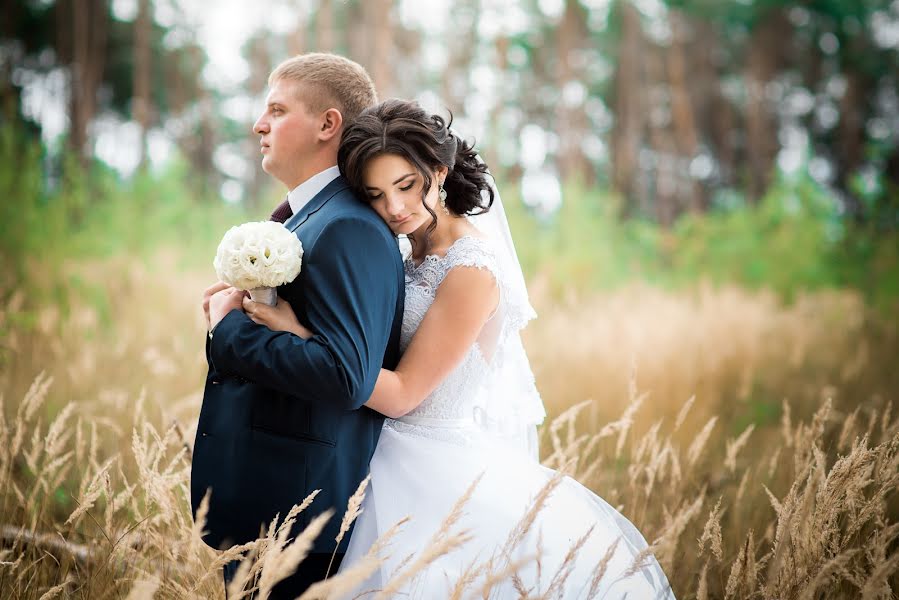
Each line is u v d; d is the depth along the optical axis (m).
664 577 2.40
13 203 7.23
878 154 10.76
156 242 10.47
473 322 2.30
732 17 27.47
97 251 8.97
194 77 26.12
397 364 2.34
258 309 2.09
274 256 2.02
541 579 2.22
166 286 7.84
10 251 6.91
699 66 28.72
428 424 2.42
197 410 4.22
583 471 3.62
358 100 2.38
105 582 2.38
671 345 6.64
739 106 29.95
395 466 2.33
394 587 1.76
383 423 2.39
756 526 3.16
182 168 11.79
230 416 2.18
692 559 2.95
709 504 3.24
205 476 2.18
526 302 2.53
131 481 3.24
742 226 13.86
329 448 2.14
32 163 7.57
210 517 2.17
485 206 2.63
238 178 27.92
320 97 2.32
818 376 5.95
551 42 27.53
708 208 28.95
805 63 29.20
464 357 2.36
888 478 2.40
